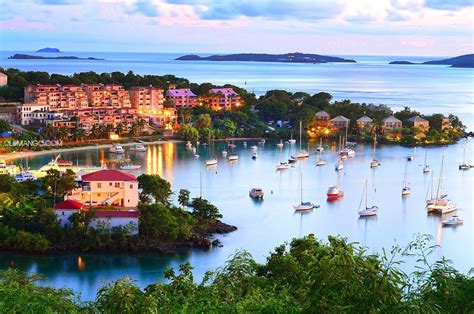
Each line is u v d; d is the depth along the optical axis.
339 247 46.91
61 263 128.25
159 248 135.25
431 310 43.81
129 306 60.00
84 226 137.50
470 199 193.12
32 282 85.50
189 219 149.12
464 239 151.25
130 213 140.25
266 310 61.22
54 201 156.12
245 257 74.00
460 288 50.09
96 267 126.38
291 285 78.56
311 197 190.50
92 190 155.50
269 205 179.75
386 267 44.81
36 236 133.38
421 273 50.94
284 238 148.25
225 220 162.62
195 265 127.94
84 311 66.19
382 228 159.38
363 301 43.31
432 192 198.38
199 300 66.62
